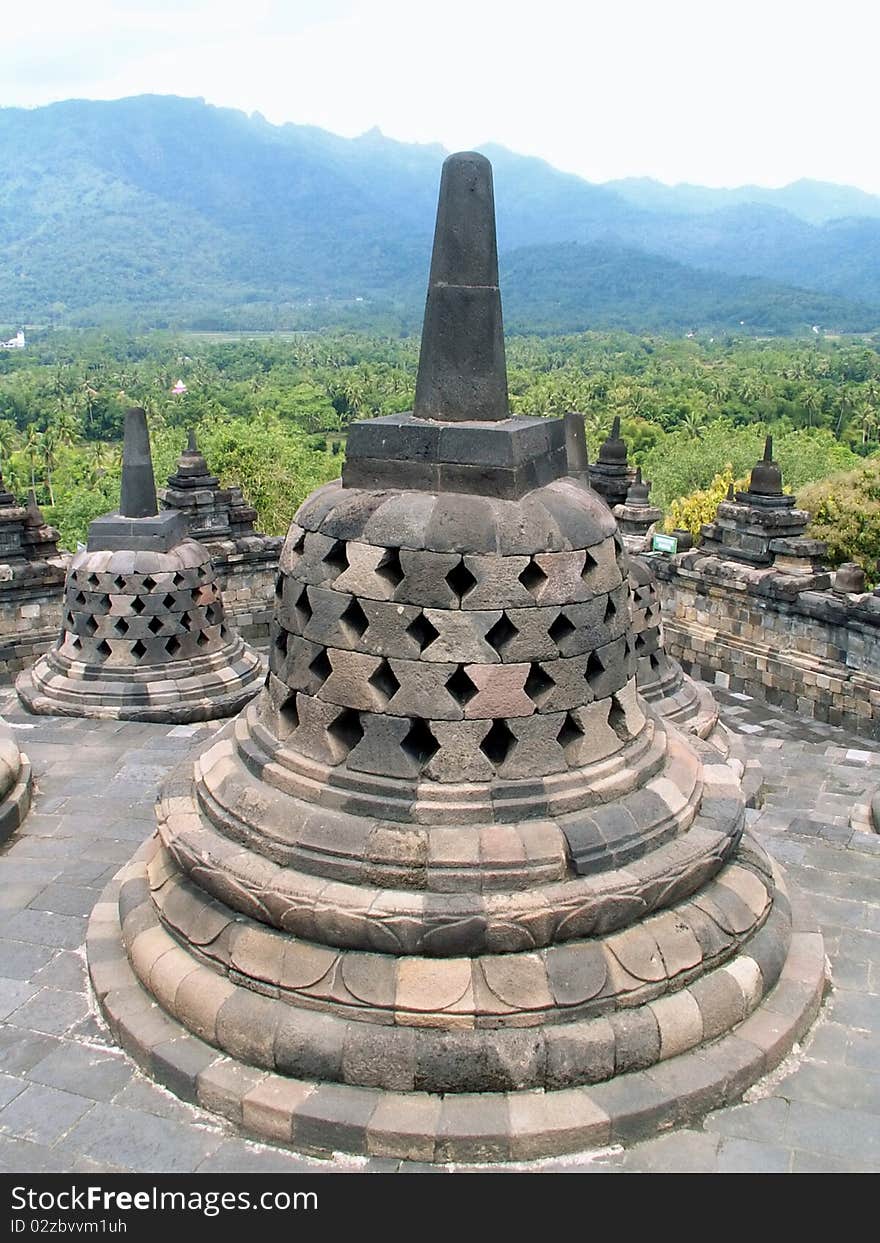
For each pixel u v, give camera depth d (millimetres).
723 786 7961
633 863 6781
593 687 7039
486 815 6637
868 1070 6965
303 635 7039
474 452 6777
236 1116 6367
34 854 10188
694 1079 6441
